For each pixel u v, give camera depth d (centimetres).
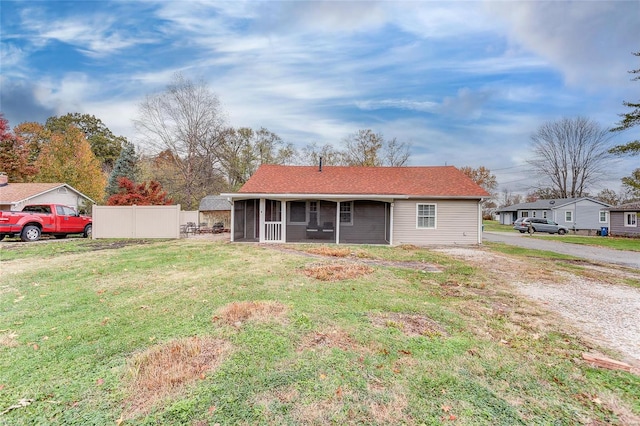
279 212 1594
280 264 825
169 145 2708
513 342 364
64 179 2586
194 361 304
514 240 1967
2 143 2506
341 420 225
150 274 698
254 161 3438
